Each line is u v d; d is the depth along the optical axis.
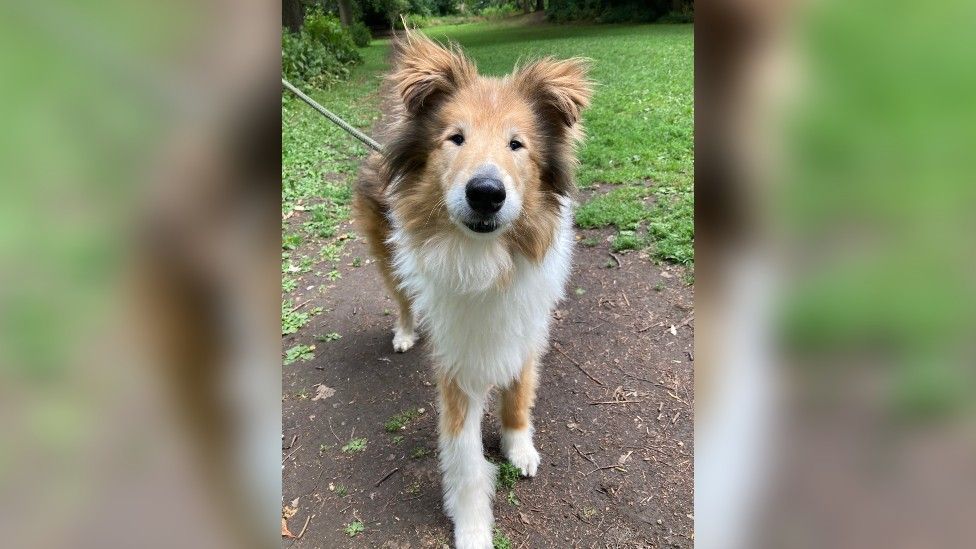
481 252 0.60
